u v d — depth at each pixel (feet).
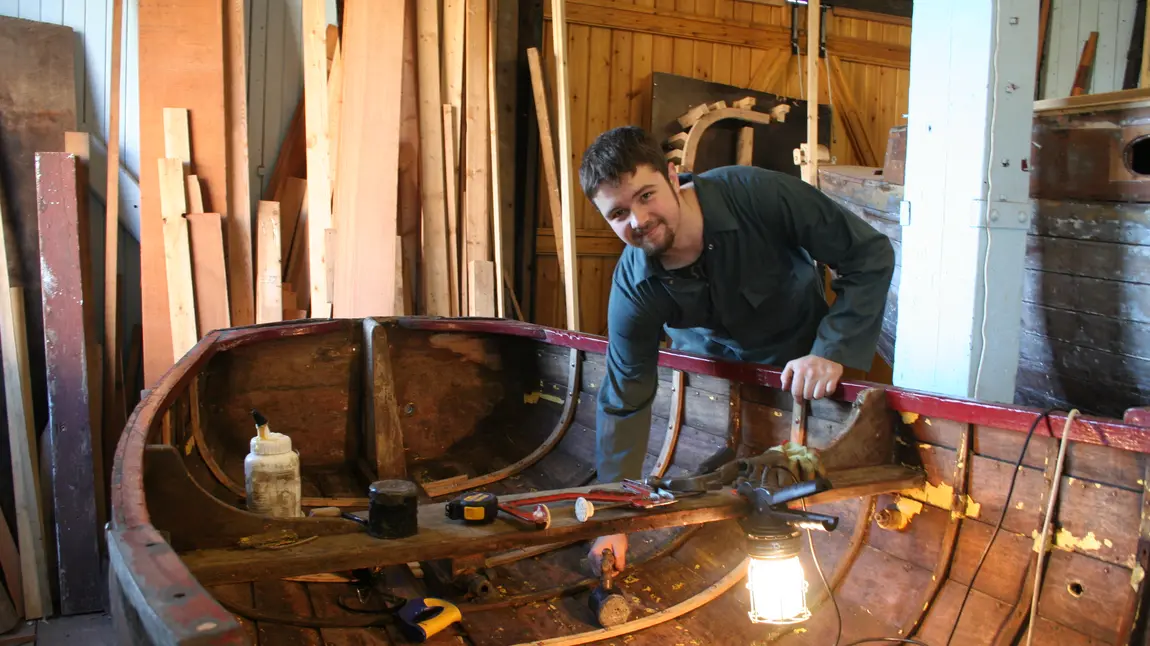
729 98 18.57
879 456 6.02
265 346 9.95
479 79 15.39
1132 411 4.62
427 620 5.57
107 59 13.47
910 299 9.88
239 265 13.79
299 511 5.43
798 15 19.74
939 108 9.37
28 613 11.78
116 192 12.95
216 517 4.32
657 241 5.97
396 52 14.47
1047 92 18.06
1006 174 9.02
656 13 18.22
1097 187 9.27
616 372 6.81
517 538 4.54
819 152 16.17
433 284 15.19
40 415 12.75
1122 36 18.16
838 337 6.49
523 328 10.83
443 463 10.75
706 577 6.52
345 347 10.45
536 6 17.13
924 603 5.56
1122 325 9.34
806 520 4.67
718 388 7.78
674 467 8.09
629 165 5.66
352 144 14.29
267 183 14.88
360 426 10.44
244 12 14.25
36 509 11.89
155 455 4.25
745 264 6.77
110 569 3.79
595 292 18.51
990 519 5.47
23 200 12.67
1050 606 5.03
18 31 12.69
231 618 2.70
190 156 13.43
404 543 4.37
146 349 13.11
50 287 11.96
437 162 15.20
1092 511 4.90
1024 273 10.12
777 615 4.79
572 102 17.76
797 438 6.75
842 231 6.63
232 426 9.84
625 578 6.59
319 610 5.77
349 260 14.21
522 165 17.62
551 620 5.98
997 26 8.75
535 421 11.10
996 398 9.34
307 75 14.25
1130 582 4.64
